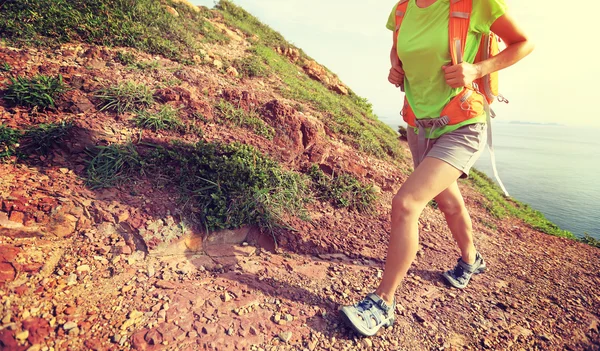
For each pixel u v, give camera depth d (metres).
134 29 5.41
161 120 3.55
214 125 3.97
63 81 3.63
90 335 1.77
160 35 5.80
